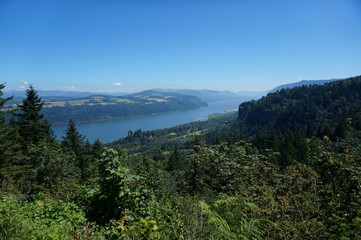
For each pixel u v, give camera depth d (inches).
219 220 145.3
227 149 522.3
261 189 218.2
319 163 173.8
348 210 142.5
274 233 150.4
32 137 928.3
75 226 159.6
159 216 163.0
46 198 227.3
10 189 337.7
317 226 146.6
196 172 521.7
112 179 187.0
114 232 150.8
